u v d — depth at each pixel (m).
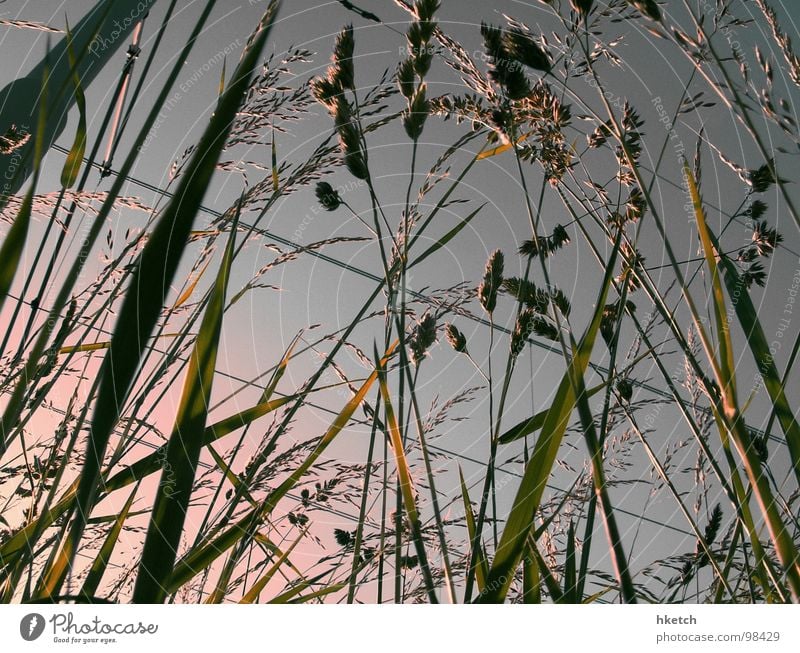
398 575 0.47
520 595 0.51
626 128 0.49
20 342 0.54
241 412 0.54
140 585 0.40
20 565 0.50
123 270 0.54
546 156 0.50
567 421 0.45
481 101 0.49
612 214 0.50
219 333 0.42
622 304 0.50
